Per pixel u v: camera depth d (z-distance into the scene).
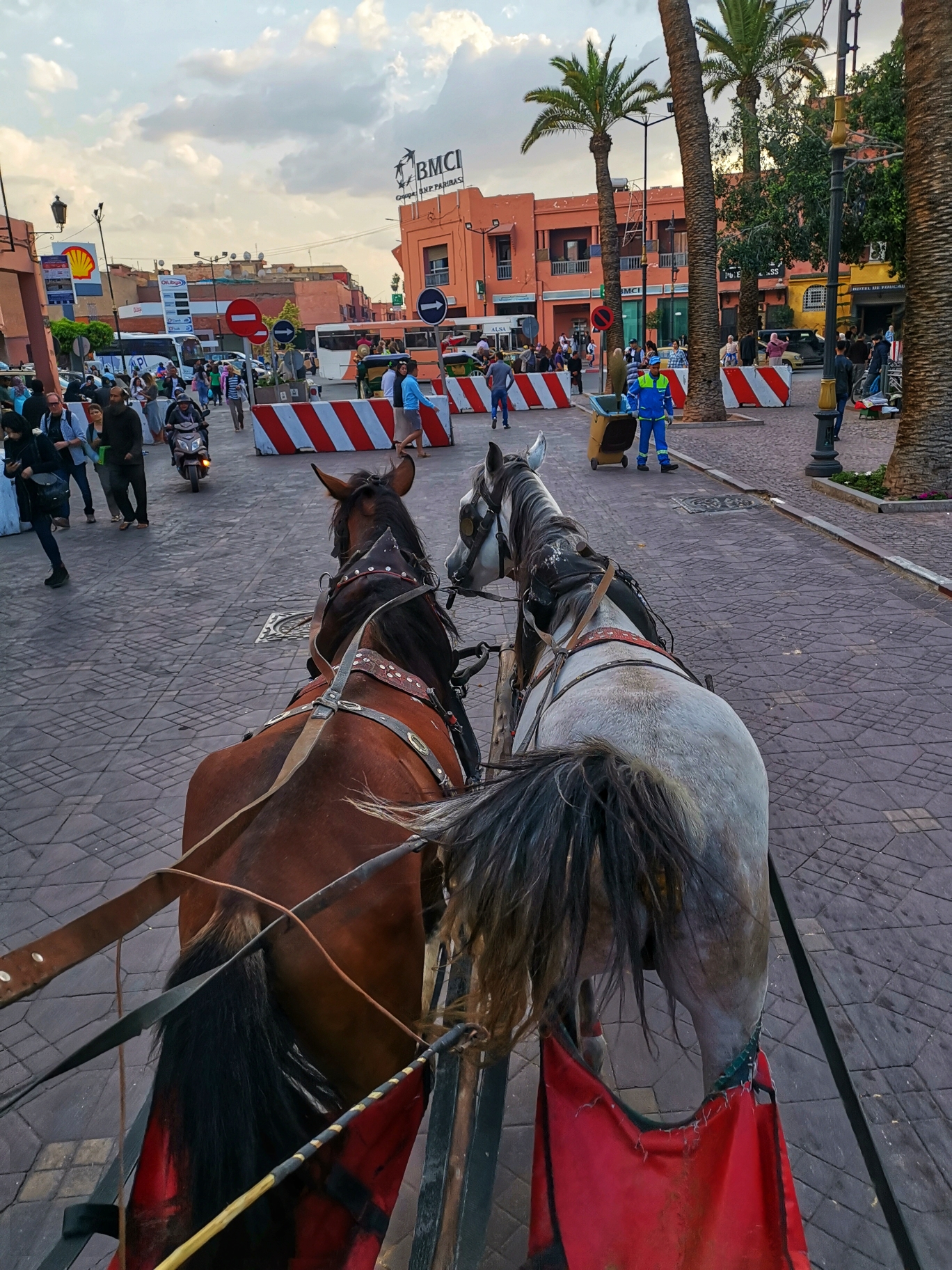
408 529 3.59
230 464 18.31
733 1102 2.00
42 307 32.81
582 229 53.00
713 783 2.12
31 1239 2.81
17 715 6.60
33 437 9.56
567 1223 1.85
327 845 2.06
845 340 27.55
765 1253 1.81
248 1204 1.43
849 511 11.26
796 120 23.75
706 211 19.25
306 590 9.28
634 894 1.85
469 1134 1.93
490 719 6.12
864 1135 2.14
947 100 10.52
